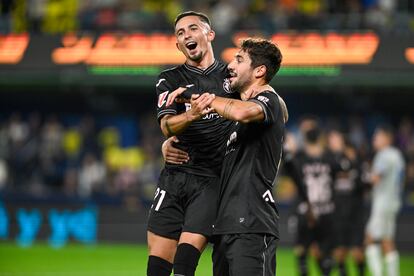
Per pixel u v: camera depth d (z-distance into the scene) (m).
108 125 74.81
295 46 58.88
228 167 20.70
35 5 65.31
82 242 62.19
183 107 21.97
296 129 71.44
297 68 58.41
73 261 51.19
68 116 74.81
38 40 62.16
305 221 39.56
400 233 58.34
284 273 45.53
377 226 43.19
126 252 56.50
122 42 60.78
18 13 64.81
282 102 20.98
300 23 62.56
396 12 63.78
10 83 61.44
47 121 74.31
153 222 22.56
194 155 22.34
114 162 69.56
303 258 39.94
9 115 74.12
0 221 62.84
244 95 21.23
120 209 62.31
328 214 39.50
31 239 62.72
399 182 43.69
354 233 41.34
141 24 64.69
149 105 74.31
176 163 22.34
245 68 20.84
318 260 39.97
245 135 20.59
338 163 39.84
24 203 62.84
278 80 58.38
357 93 67.38
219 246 21.28
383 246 43.56
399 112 71.75
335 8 64.19
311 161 39.78
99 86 62.66
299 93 71.38
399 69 58.00
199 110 20.25
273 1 65.44
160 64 59.75
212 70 22.61
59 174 69.00
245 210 20.14
